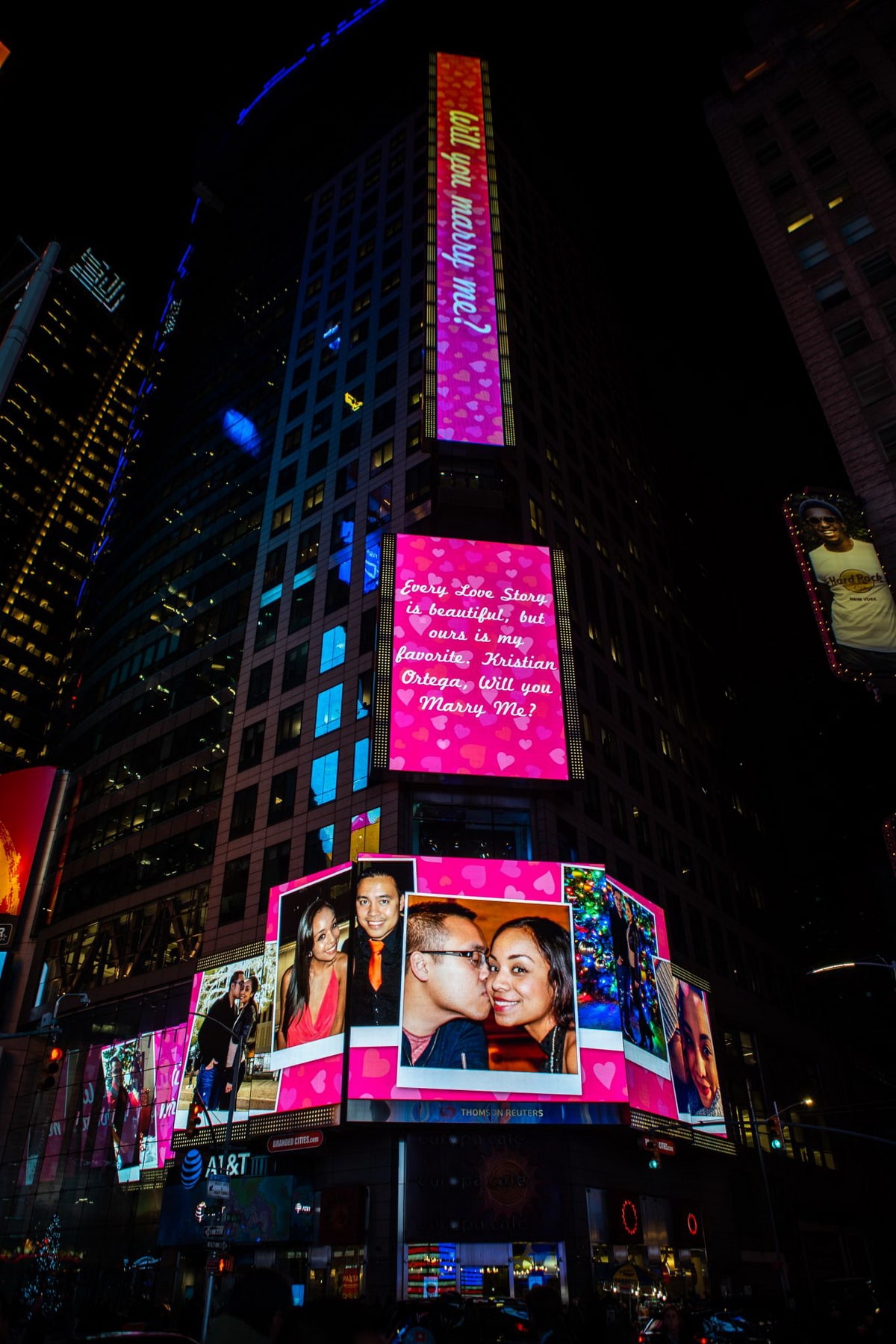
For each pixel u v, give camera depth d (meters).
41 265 37.97
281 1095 43.59
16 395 181.88
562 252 99.88
